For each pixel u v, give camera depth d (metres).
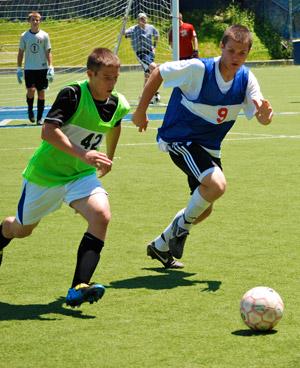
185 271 13.14
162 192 20.16
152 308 11.14
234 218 17.03
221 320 10.54
